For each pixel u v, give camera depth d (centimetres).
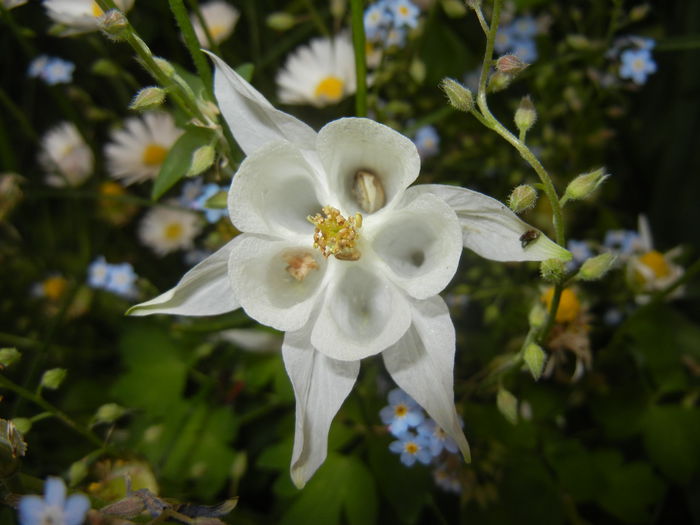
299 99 15
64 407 15
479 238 8
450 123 16
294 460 8
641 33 19
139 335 14
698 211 18
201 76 10
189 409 14
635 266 15
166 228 15
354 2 10
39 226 17
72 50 18
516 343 13
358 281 9
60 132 17
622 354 15
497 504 13
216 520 8
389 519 14
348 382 9
